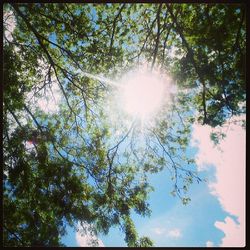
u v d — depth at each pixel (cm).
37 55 873
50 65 878
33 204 775
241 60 667
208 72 730
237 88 709
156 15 790
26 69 854
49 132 844
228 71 718
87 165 899
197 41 730
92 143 916
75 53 900
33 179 780
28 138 777
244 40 688
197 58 758
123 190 905
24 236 727
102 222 826
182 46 823
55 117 903
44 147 791
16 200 762
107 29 855
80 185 822
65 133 904
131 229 857
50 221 769
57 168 798
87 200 845
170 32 868
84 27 841
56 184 795
